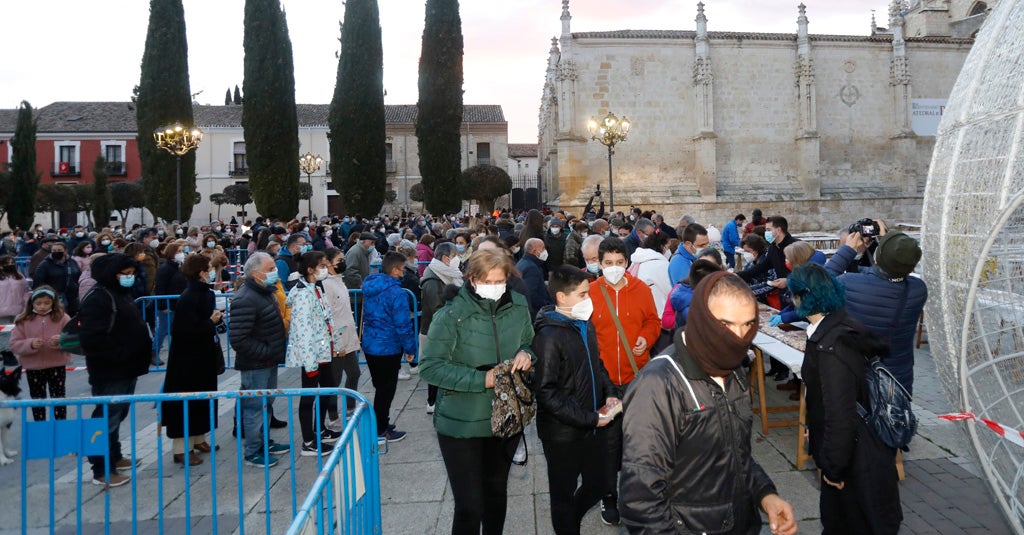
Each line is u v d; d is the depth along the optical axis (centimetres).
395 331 591
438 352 356
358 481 338
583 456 368
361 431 352
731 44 3153
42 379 630
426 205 2997
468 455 355
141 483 529
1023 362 312
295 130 2923
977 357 316
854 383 306
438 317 366
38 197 3747
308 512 217
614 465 408
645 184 3103
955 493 467
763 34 3150
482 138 4738
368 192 2958
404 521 457
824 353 310
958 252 318
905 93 3241
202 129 4534
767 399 717
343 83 2936
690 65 3130
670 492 230
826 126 3253
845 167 3269
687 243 662
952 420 324
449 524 451
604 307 465
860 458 314
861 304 439
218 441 631
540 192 4588
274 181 2831
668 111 3112
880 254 438
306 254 590
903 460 530
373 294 590
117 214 4359
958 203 319
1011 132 289
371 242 1061
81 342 520
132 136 4484
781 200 3117
